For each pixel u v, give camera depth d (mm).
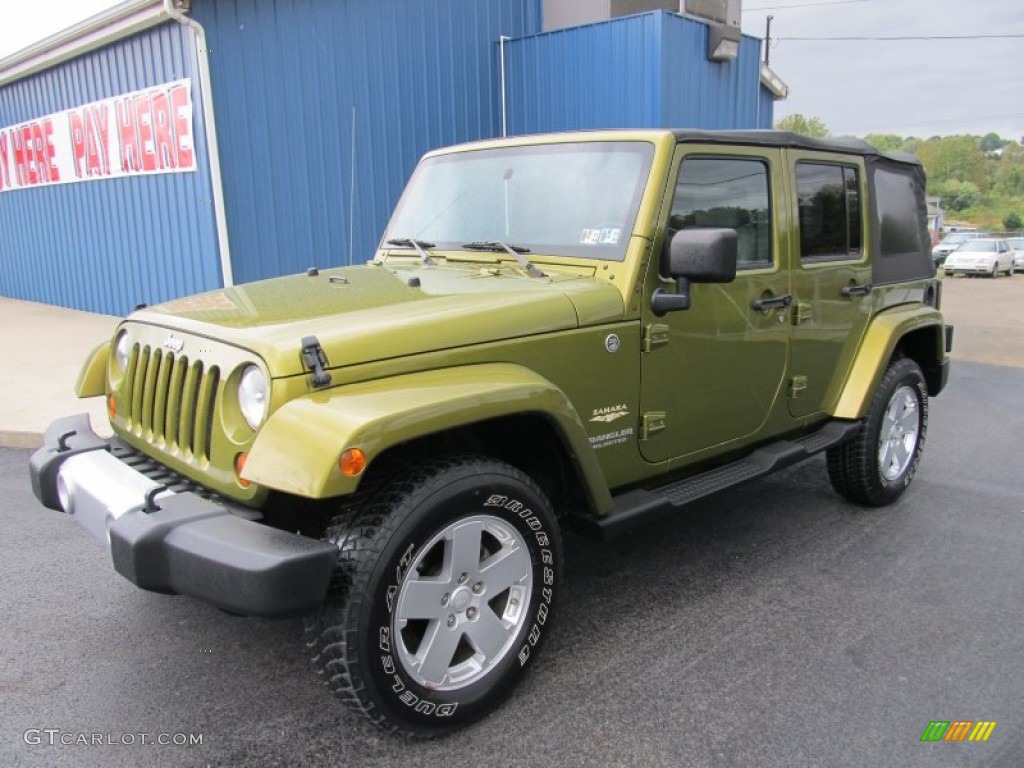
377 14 9977
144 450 3031
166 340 2891
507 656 2779
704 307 3404
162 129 9617
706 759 2568
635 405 3211
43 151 12555
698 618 3469
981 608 3564
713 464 3805
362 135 10055
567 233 3354
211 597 2260
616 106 10094
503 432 3029
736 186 3555
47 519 4660
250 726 2740
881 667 3090
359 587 2369
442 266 3627
